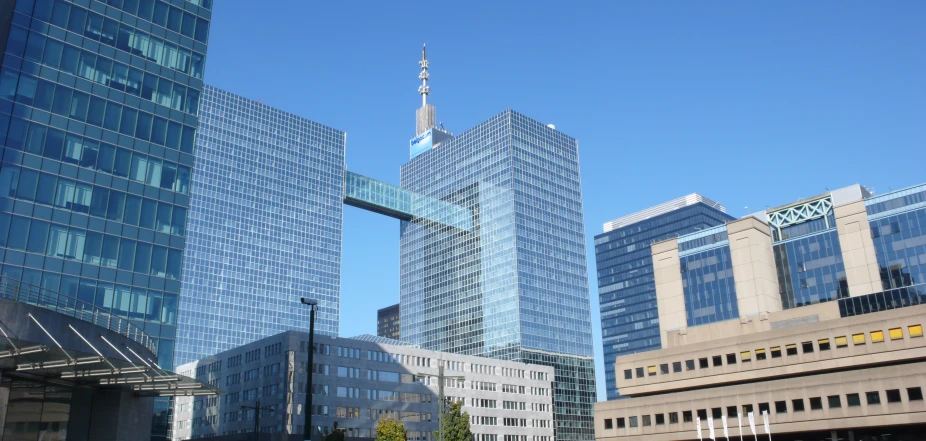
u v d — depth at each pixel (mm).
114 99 68625
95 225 64062
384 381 146750
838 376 92125
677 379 113875
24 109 62062
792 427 93938
